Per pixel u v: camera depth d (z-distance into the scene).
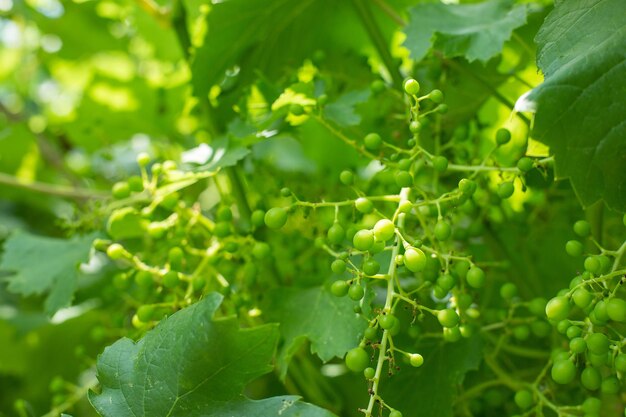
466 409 0.52
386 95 0.57
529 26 0.56
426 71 0.58
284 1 0.59
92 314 0.68
